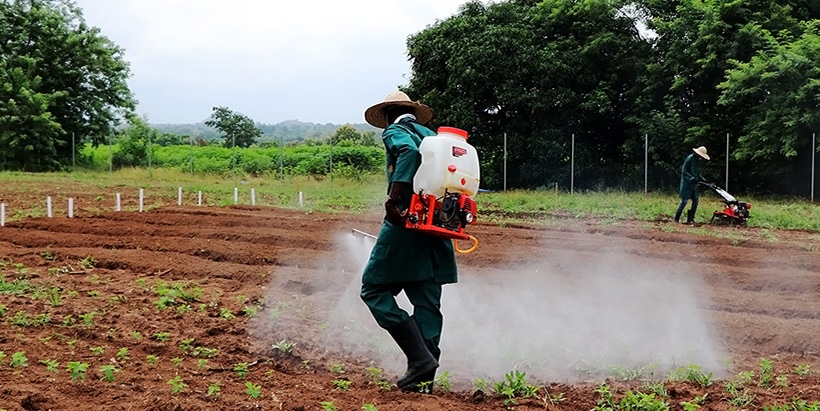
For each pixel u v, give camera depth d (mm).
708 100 27969
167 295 8008
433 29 30641
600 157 30641
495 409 5051
